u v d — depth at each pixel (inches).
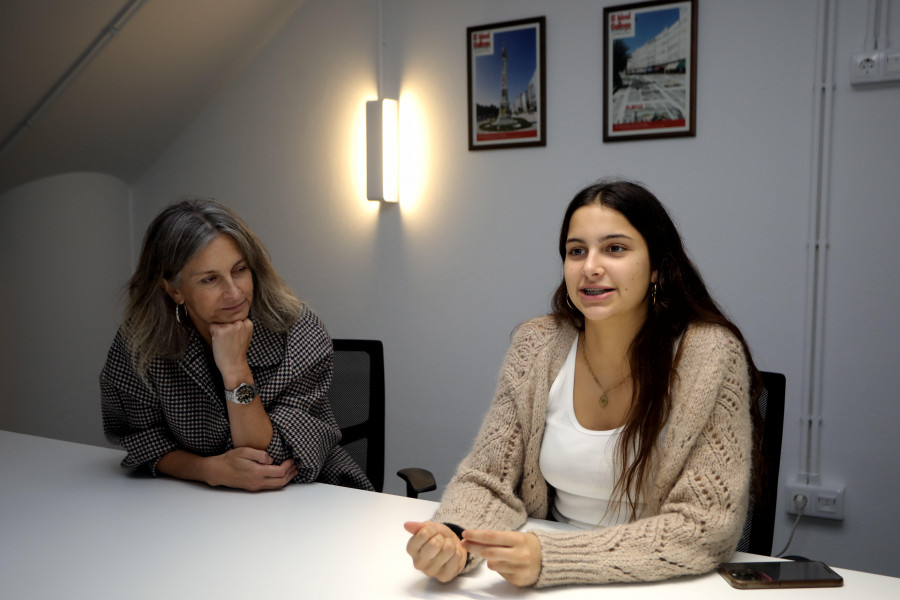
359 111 130.6
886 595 41.9
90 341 138.6
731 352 49.6
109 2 108.4
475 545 43.3
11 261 125.6
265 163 140.4
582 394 54.9
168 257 62.9
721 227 104.3
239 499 60.3
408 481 73.6
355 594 42.6
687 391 48.6
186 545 50.2
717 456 47.1
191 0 117.4
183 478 65.9
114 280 144.6
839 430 98.1
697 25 103.9
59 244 132.6
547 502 57.6
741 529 47.1
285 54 136.8
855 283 96.3
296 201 138.2
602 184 52.5
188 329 66.4
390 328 131.2
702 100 104.5
